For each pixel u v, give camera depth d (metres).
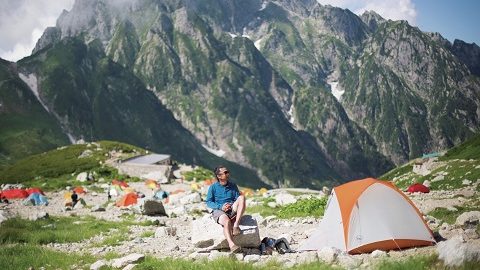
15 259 15.77
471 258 10.48
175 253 16.06
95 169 109.38
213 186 15.19
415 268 10.55
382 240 14.88
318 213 28.23
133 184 89.25
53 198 60.62
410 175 84.69
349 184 16.50
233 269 11.83
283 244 15.38
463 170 57.44
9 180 115.56
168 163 126.25
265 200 41.66
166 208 40.88
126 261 13.84
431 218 21.14
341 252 13.41
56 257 16.16
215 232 15.61
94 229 25.55
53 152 139.88
